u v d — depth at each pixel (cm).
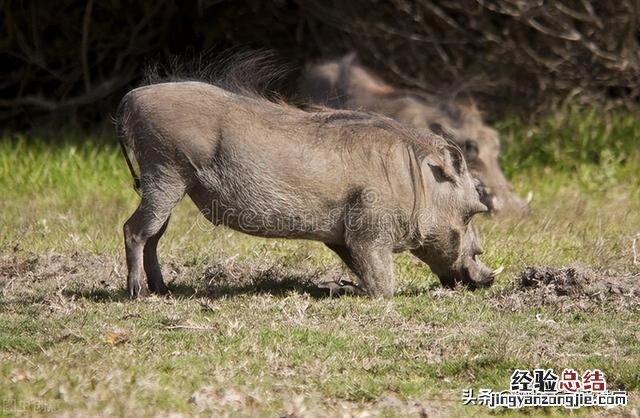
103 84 5809
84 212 4088
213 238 3597
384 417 2064
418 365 2375
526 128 5388
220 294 2950
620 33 5303
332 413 2073
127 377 2209
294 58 5772
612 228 3856
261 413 2062
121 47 5928
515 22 5372
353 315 2733
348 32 5559
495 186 4147
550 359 2412
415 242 2934
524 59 5416
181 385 2191
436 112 4288
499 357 2378
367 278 2898
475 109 4772
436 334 2594
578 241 3628
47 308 2766
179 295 2930
